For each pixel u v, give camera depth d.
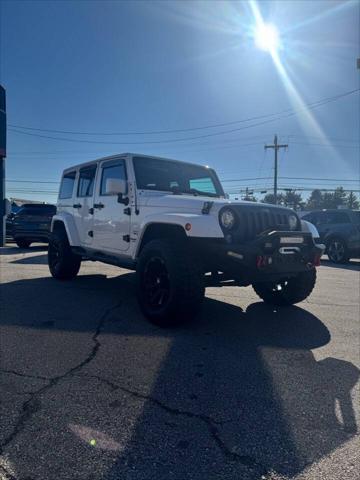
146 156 5.26
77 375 2.97
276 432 2.25
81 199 6.28
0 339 3.75
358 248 10.86
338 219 11.59
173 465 1.94
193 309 4.03
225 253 3.82
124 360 3.28
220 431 2.25
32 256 11.20
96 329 4.11
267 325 4.40
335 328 4.32
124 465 1.94
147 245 4.33
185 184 5.50
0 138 16.03
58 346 3.58
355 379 2.99
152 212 4.59
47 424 2.29
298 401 2.63
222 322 4.48
